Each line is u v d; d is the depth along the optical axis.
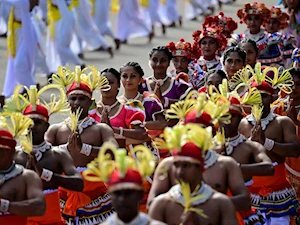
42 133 16.31
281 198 18.84
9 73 32.25
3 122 15.41
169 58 22.25
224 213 13.34
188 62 24.64
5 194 14.81
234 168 14.88
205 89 21.39
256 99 17.09
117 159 11.75
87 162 18.14
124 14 46.28
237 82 20.45
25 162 16.39
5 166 14.88
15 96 16.75
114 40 44.97
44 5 37.31
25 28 31.89
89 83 18.66
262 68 24.92
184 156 12.98
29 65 32.28
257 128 17.70
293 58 25.94
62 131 18.44
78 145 17.66
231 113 16.34
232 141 16.66
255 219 17.00
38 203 14.73
